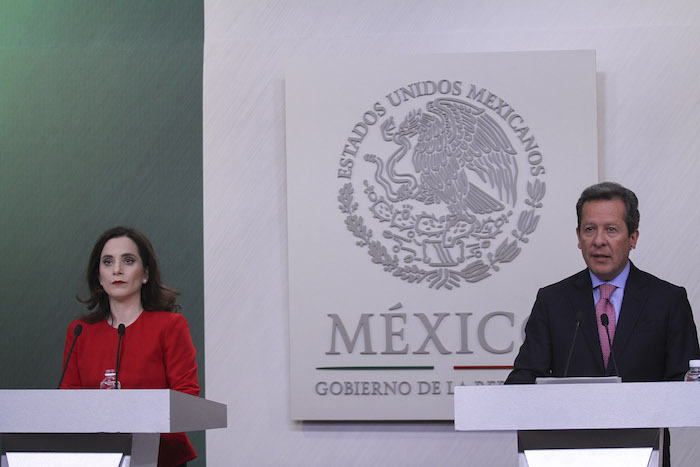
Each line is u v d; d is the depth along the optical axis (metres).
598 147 6.05
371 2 6.25
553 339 3.97
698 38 6.05
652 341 3.79
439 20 6.22
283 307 6.10
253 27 6.28
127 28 6.32
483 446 5.92
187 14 6.31
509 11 6.20
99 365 4.09
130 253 4.26
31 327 6.15
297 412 5.92
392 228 6.01
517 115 6.00
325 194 6.05
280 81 6.23
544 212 5.93
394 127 6.07
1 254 6.22
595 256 3.90
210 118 6.23
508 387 2.86
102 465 2.92
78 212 6.21
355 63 6.11
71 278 6.17
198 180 6.20
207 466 6.02
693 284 5.90
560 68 5.98
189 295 6.14
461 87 6.06
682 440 5.82
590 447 2.91
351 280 5.98
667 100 6.03
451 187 6.00
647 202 5.98
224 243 6.15
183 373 4.11
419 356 5.91
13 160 6.26
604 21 6.14
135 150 6.23
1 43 6.33
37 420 2.85
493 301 5.91
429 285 5.95
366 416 5.91
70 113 6.27
